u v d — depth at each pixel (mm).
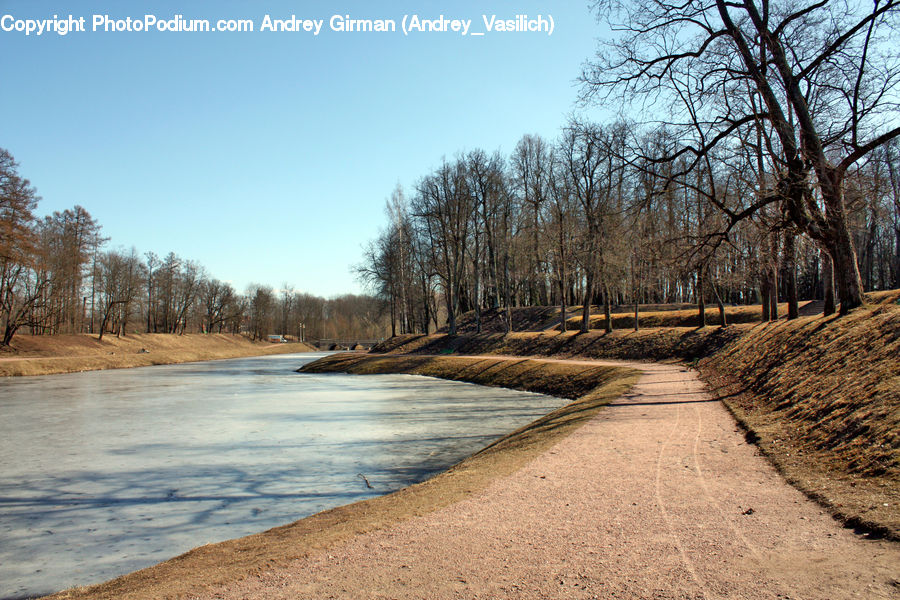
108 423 21781
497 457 11602
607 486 8508
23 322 62156
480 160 52406
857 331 14125
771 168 16766
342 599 4969
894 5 15125
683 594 4766
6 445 17547
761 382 16922
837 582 4820
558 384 29609
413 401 27234
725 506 7266
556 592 4926
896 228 49188
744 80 16844
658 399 18016
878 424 8852
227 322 121875
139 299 83938
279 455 15789
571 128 30547
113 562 8492
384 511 7984
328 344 136125
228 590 5336
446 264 55375
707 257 18922
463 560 5805
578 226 43656
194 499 11719
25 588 7590
